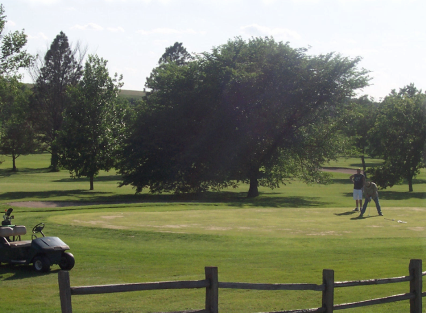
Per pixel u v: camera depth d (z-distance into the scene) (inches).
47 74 2859.3
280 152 1400.1
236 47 1444.4
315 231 581.9
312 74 1312.7
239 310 278.5
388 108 1796.3
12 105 2832.2
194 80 1434.5
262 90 1310.3
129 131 1465.3
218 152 1332.4
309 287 223.3
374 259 424.5
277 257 434.0
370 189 731.4
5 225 404.5
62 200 1200.8
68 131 1641.2
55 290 320.8
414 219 698.2
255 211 807.7
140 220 673.6
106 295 313.4
